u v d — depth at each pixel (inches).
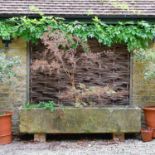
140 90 260.4
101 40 247.8
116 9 259.8
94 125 236.7
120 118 237.3
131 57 258.4
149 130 241.4
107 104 256.4
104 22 250.8
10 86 254.8
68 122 236.1
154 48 255.3
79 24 247.9
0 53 239.8
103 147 227.1
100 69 257.9
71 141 242.1
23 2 262.7
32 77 256.7
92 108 237.0
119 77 259.8
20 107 245.0
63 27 244.5
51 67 247.1
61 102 255.4
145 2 270.5
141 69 259.3
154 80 259.9
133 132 239.9
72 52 245.8
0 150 220.7
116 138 241.1
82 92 244.5
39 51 255.8
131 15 250.7
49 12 252.7
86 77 256.7
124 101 259.9
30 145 232.4
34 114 235.3
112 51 258.7
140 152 215.8
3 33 243.4
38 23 243.9
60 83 255.9
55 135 253.8
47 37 241.1
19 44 254.5
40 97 256.8
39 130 235.8
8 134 236.7
